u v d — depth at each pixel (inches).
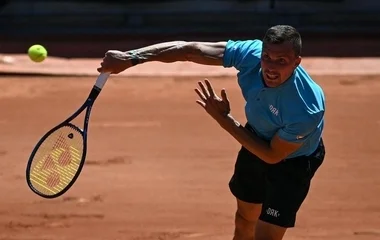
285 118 536.7
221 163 1040.8
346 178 986.7
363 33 2315.5
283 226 569.3
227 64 576.1
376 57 1930.4
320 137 581.0
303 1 2471.7
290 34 509.0
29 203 892.0
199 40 2252.7
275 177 573.9
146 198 906.7
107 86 1557.6
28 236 796.6
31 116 1318.9
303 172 570.6
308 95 536.7
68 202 894.4
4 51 2014.0
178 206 881.5
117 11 2422.5
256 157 586.2
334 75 1701.5
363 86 1593.3
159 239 788.0
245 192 610.5
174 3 2447.1
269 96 536.1
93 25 2405.3
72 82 1611.7
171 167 1024.9
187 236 795.4
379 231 813.9
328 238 793.6
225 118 548.1
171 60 585.3
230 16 2423.7
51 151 601.0
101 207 878.4
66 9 2427.4
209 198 907.4
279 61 511.5
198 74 1664.6
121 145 1125.7
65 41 2190.0
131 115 1317.7
